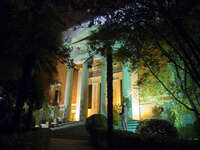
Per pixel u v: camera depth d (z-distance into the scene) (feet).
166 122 20.40
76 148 22.89
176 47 15.98
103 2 15.23
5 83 20.11
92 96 66.85
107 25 17.16
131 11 16.01
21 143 14.75
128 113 37.70
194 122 21.98
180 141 13.93
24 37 14.57
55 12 15.89
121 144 16.89
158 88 27.61
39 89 22.12
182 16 12.01
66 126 43.80
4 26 14.30
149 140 14.82
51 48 18.30
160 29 15.83
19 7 15.38
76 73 71.20
